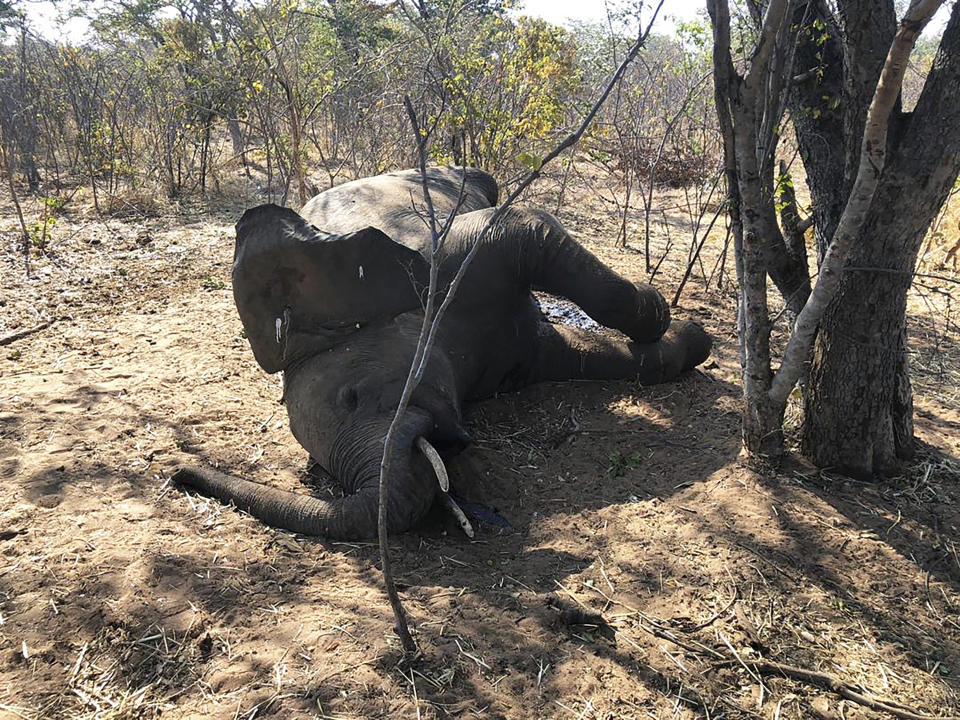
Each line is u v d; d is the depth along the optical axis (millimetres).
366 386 4816
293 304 4914
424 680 3340
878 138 3738
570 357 6535
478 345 5832
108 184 13664
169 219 11891
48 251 9930
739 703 3395
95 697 3275
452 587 4008
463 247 5730
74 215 11992
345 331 5062
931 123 4207
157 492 4762
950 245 9227
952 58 4133
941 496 4738
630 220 12164
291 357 5137
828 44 4922
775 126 4645
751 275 4566
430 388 4922
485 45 11133
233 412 5906
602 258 9992
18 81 14875
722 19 3969
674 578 4117
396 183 6871
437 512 4770
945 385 6355
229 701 3223
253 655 3457
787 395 4766
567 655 3531
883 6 4301
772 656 3658
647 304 6148
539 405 6254
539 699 3299
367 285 4766
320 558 4203
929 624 3904
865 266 4500
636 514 4703
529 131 10914
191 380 6391
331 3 12961
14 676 3359
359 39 13133
